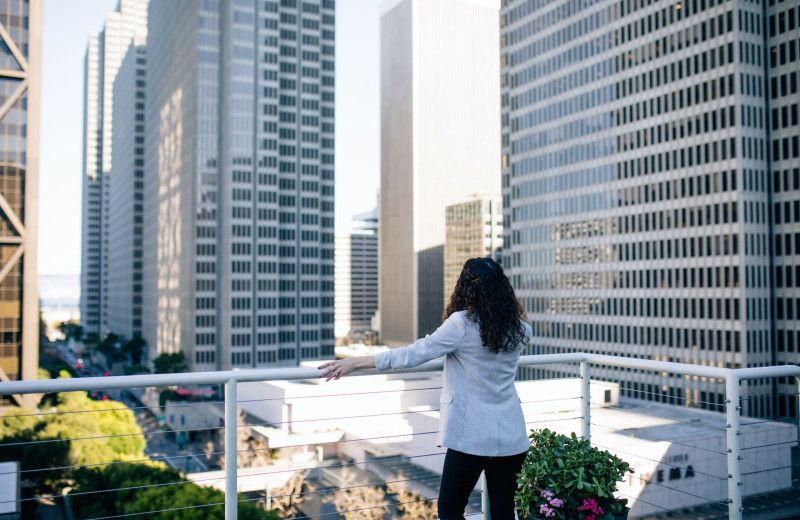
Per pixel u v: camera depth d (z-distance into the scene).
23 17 67.88
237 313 127.12
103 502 35.22
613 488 4.79
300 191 138.00
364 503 37.19
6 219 66.25
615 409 50.34
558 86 108.25
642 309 92.88
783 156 82.56
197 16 132.12
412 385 65.12
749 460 41.12
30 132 67.75
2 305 65.56
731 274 81.62
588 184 102.06
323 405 61.94
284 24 137.50
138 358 170.50
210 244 130.38
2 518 12.91
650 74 92.69
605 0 99.62
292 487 47.00
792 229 81.25
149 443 85.19
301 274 137.38
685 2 88.12
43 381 3.88
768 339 82.25
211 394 108.88
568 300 105.44
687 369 5.29
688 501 38.75
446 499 4.13
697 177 86.12
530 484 4.90
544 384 51.06
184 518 22.97
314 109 140.25
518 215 117.12
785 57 82.56
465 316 4.10
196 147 130.62
